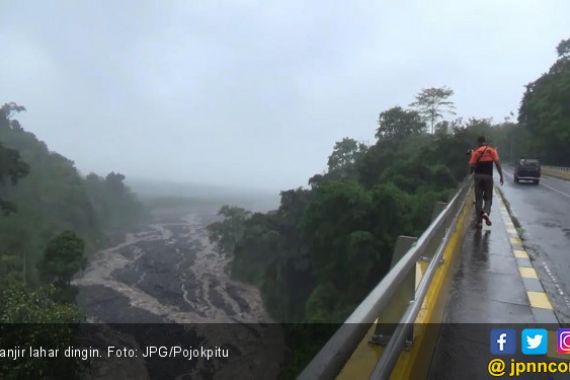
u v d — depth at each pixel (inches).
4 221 2237.9
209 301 2069.4
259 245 2111.2
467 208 482.0
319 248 1289.4
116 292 2226.9
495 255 288.8
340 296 1154.0
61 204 3380.9
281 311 1668.3
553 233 385.7
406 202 1198.9
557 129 2368.4
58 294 967.6
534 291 210.5
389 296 76.3
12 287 614.9
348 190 1213.7
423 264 192.7
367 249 1084.5
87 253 3078.2
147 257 3213.6
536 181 1083.3
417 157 1758.1
